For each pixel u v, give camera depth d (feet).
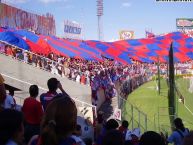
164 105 119.75
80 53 141.49
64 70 83.97
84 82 85.15
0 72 61.05
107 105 90.94
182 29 388.16
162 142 13.82
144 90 160.56
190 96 146.51
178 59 253.85
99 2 280.31
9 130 12.59
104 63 156.56
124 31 365.40
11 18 126.52
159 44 263.90
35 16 156.04
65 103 12.57
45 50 104.78
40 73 64.39
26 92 55.98
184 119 100.22
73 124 12.59
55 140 12.31
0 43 82.99
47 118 12.53
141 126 68.39
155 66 219.00
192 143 11.11
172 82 68.23
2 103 21.34
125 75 153.48
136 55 237.25
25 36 101.30
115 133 14.24
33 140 14.47
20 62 63.05
